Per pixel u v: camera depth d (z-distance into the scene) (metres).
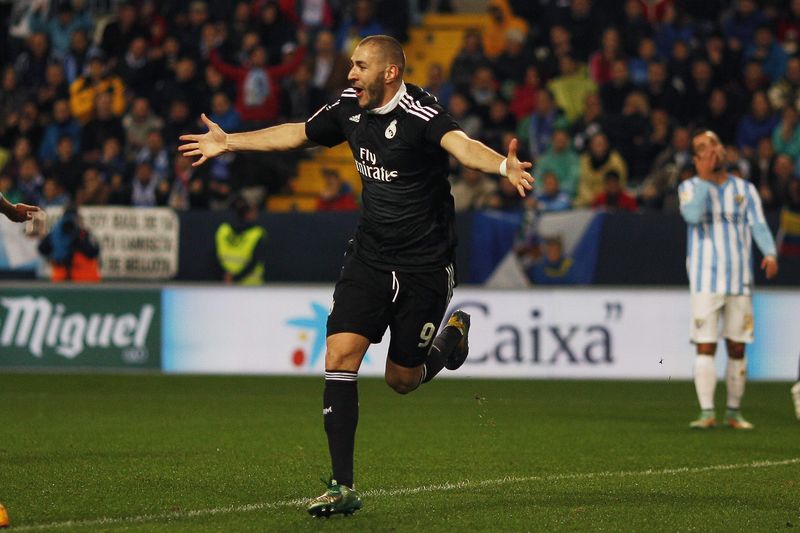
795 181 51.78
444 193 21.97
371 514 21.70
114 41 69.94
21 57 72.56
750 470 27.55
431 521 21.02
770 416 39.88
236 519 21.14
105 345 54.97
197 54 68.25
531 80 63.03
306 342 53.78
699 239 36.44
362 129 21.64
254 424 36.72
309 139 22.62
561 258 52.97
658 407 42.53
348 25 69.00
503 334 52.59
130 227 55.28
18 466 27.73
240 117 63.91
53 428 35.59
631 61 63.88
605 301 52.03
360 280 21.86
